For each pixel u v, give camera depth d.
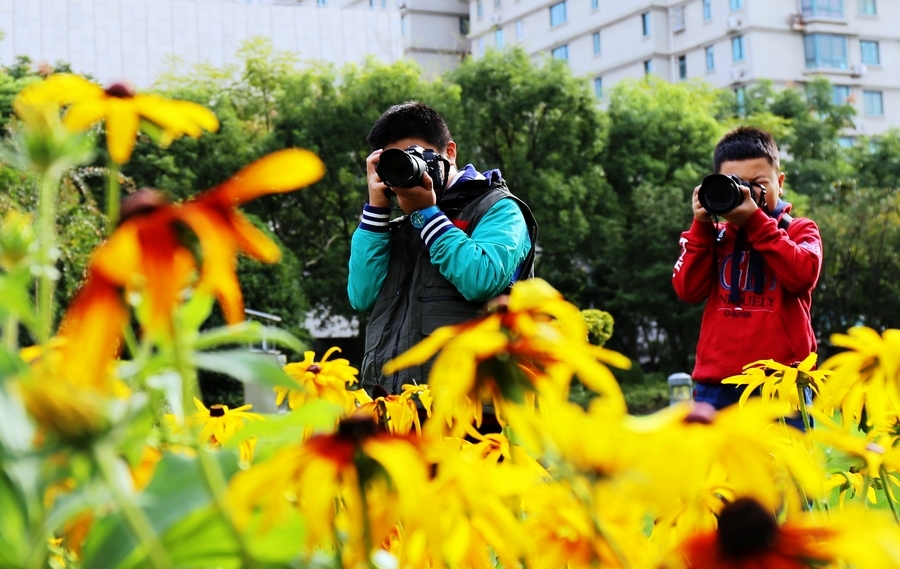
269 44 17.56
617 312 19.16
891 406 0.95
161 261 0.56
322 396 1.44
